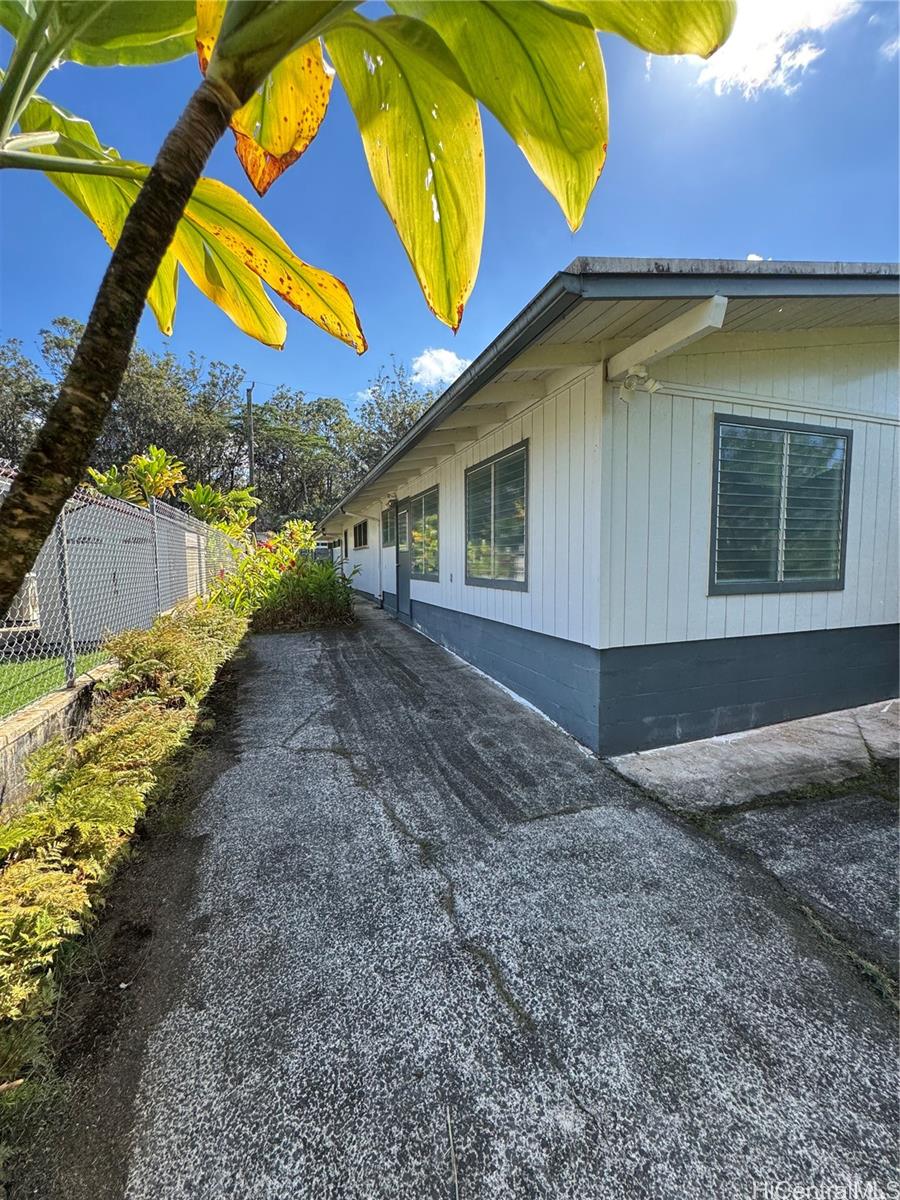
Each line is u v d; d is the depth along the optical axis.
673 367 3.67
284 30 0.59
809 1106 1.33
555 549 4.19
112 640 3.98
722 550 3.98
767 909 2.07
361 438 28.73
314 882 2.23
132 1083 1.38
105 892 2.15
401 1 0.79
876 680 4.79
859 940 1.91
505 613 5.24
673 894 2.16
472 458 6.04
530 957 1.82
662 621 3.79
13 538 0.50
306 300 1.17
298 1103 1.34
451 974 1.75
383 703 4.77
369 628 9.03
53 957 1.63
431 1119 1.30
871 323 3.86
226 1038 1.52
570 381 3.88
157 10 0.84
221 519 14.60
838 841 2.54
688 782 3.20
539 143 0.91
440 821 2.74
